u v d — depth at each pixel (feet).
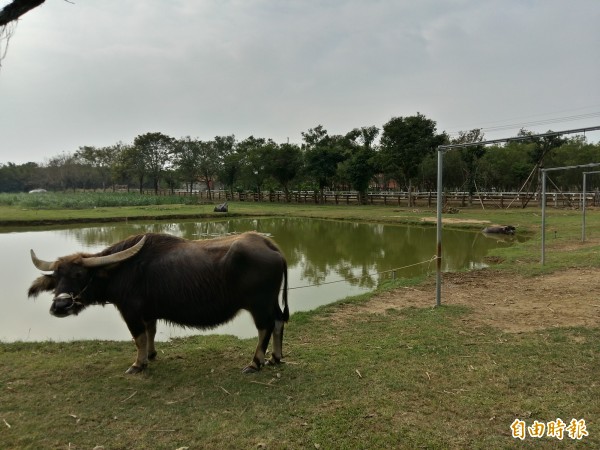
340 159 139.74
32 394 14.48
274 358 17.04
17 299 31.76
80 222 87.20
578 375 15.42
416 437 11.76
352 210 111.04
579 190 135.54
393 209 110.83
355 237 65.00
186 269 16.10
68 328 25.77
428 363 16.80
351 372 16.10
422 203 129.39
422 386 14.79
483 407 13.32
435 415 12.92
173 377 15.98
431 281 32.71
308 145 160.97
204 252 16.46
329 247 55.62
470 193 117.08
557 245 48.14
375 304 26.61
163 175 212.02
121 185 291.58
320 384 15.12
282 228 78.38
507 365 16.42
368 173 129.39
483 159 132.36
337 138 160.04
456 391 14.39
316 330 21.72
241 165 169.78
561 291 27.84
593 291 27.27
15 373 16.21
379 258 47.91
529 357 17.16
